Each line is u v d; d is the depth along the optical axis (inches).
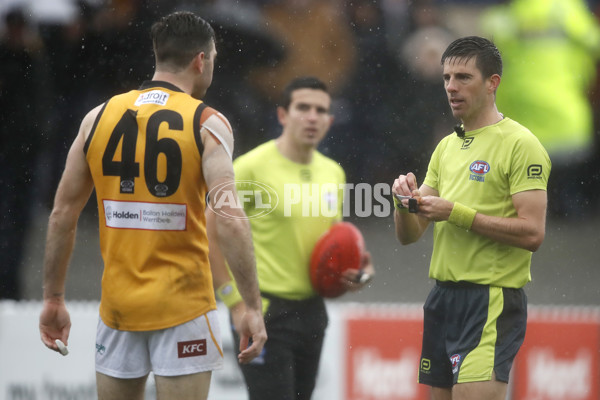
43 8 1090.7
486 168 538.9
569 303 1035.3
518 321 537.6
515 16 1218.0
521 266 541.0
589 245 1219.9
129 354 497.4
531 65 1210.0
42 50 1073.5
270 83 1219.2
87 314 767.7
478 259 538.9
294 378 626.2
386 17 1247.5
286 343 610.9
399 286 1053.8
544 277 1122.0
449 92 548.7
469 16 1264.8
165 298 484.7
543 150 535.5
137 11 1146.7
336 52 1239.5
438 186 575.5
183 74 505.0
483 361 523.5
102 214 497.4
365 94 1224.8
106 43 1131.9
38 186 1062.4
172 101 491.5
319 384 754.8
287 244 613.9
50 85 1091.3
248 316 494.0
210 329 494.3
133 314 487.8
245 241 486.9
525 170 527.8
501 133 540.7
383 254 1139.9
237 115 1211.2
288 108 624.4
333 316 761.0
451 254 547.2
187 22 506.0
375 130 1214.3
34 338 768.3
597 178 1270.9
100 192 494.9
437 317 560.1
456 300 547.8
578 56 1223.5
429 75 1224.8
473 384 521.0
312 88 620.4
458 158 554.9
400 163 1210.6
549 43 1207.6
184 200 485.4
